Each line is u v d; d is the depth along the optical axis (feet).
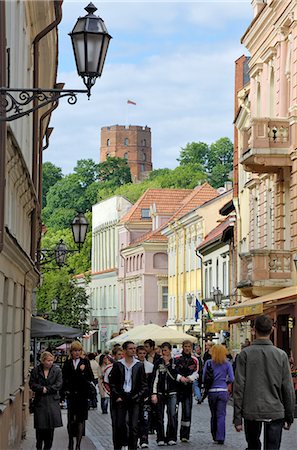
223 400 77.41
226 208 201.16
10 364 63.36
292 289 125.39
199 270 276.21
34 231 96.12
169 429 77.25
